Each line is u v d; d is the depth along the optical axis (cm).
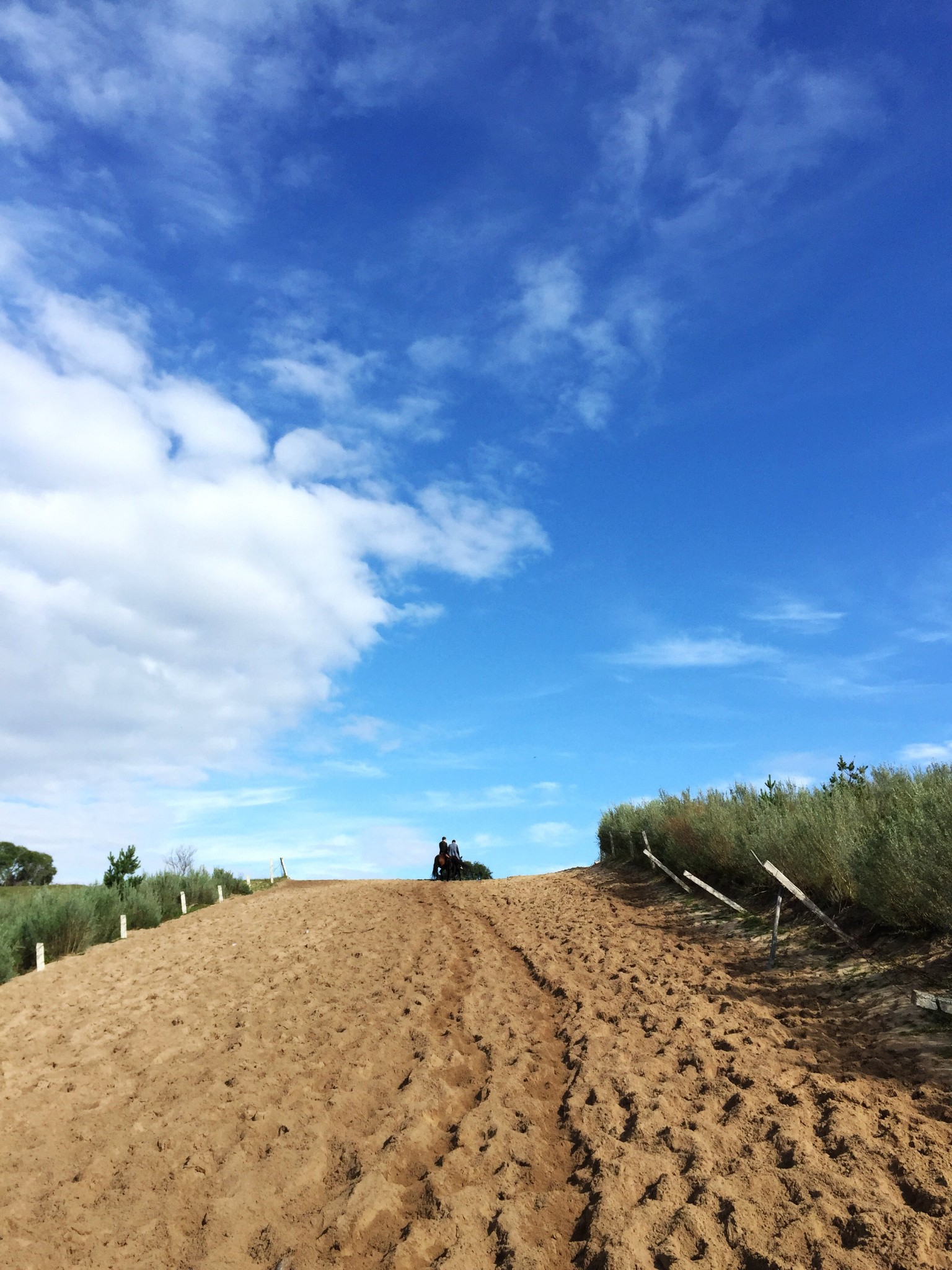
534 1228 422
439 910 1850
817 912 938
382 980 1099
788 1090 557
